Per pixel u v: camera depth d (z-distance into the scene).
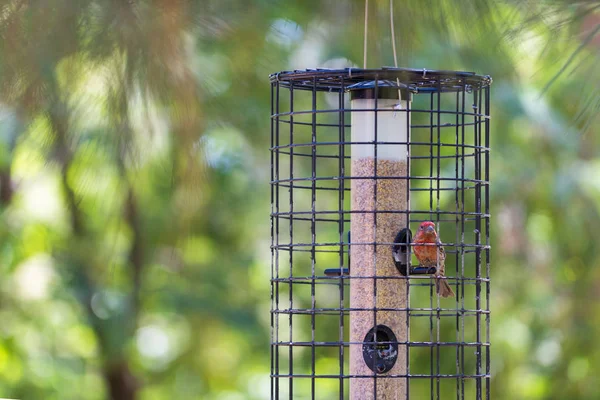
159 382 21.28
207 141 8.27
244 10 8.40
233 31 7.93
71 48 6.68
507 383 18.61
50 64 6.68
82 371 19.58
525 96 16.08
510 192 16.77
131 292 18.34
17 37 6.64
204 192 8.50
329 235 20.11
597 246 17.41
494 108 16.25
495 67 8.92
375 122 8.05
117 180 7.91
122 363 19.11
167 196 14.12
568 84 7.47
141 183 10.95
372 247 8.43
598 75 6.61
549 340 18.50
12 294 18.44
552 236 17.77
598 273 17.81
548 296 18.11
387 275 8.41
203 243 18.73
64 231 18.27
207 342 20.62
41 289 18.23
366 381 8.29
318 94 18.80
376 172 8.12
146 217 16.22
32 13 6.62
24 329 19.05
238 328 19.27
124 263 18.03
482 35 7.10
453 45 7.79
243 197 17.83
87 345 19.84
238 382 21.95
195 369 20.92
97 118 7.39
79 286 18.00
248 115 14.21
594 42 6.57
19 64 6.65
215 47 9.16
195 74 7.70
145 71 6.98
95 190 10.10
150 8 6.96
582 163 17.03
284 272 20.30
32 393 19.00
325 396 21.50
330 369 21.77
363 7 8.10
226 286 19.23
